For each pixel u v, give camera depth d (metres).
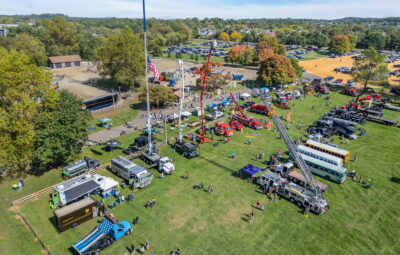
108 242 31.19
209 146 57.59
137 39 100.69
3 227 34.44
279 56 103.12
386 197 41.06
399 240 32.75
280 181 41.75
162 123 70.06
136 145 55.12
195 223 35.28
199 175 46.62
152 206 38.34
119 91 94.12
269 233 33.69
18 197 40.09
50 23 175.12
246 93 95.50
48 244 31.69
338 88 108.31
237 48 151.75
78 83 112.75
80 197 39.78
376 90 105.50
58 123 43.94
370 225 35.19
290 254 30.58
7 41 155.62
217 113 73.88
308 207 37.50
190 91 100.19
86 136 48.66
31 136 41.59
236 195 41.25
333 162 46.78
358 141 60.91
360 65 102.44
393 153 55.03
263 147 57.34
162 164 47.06
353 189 43.09
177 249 29.94
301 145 53.22
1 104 42.12
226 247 31.48
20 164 44.28
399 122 72.75
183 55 198.38
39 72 45.44
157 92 77.81
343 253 30.78
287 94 92.38
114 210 37.44
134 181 42.09
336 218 36.41
